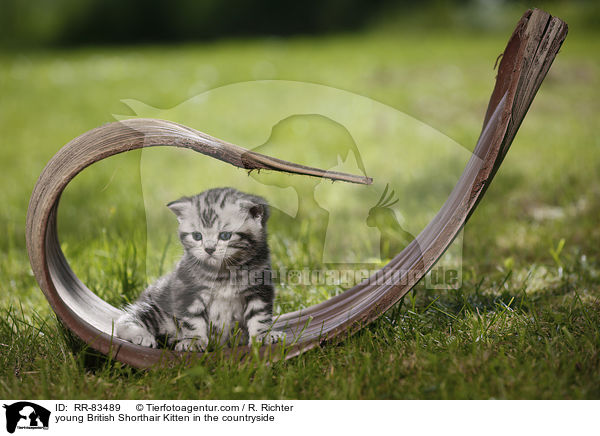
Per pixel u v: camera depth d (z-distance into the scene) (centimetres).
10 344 408
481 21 2839
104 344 363
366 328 393
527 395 335
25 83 1695
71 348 392
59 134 1224
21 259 624
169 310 405
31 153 1105
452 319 429
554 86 1403
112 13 3078
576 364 352
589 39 2081
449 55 1947
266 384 350
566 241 616
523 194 774
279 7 3120
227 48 2464
